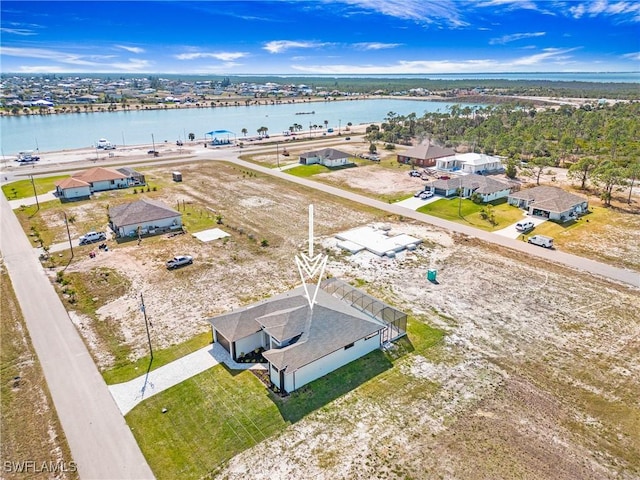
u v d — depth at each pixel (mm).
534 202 62844
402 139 126750
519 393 28094
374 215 62656
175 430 25062
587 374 29938
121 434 24734
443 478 22016
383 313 35062
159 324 35594
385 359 31531
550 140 115938
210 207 65812
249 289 41312
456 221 60062
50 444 24000
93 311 37438
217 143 124062
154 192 73438
